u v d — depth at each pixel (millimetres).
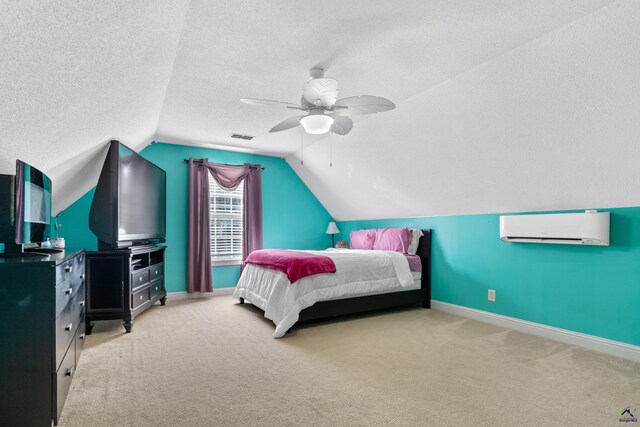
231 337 3293
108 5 1411
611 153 2596
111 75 2098
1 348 1626
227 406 1985
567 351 2887
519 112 2857
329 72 2932
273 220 6055
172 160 5242
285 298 3508
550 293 3273
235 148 5539
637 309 2693
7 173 2141
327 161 5387
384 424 1807
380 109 2916
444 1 2021
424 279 4594
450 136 3521
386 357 2758
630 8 1946
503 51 2568
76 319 2314
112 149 3406
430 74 2955
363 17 2186
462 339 3221
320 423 1813
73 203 4402
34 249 2561
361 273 3980
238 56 2678
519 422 1826
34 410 1654
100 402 2018
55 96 1815
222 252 5613
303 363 2635
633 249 2725
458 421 1835
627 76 2199
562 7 2051
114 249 3531
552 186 3139
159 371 2479
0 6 1041
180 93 3383
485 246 3895
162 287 4707
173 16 1970
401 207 5016
